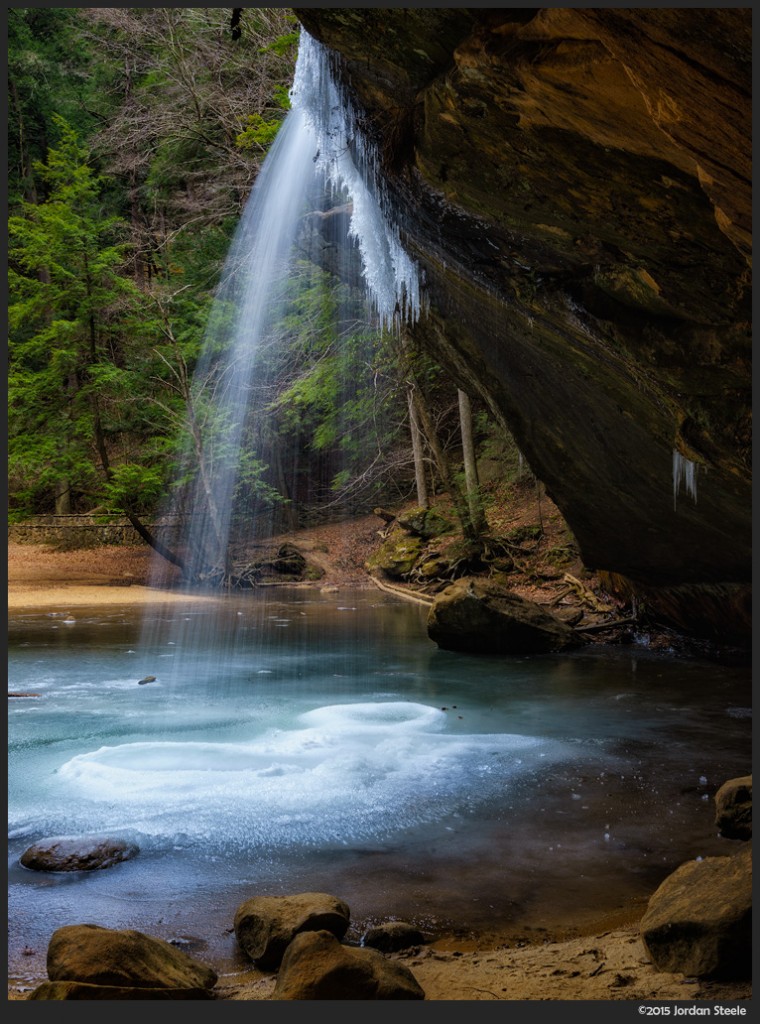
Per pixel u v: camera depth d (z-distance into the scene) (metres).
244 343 24.97
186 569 24.83
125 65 28.25
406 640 15.06
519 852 5.43
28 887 4.90
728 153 3.79
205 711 9.59
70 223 25.22
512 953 3.94
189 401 24.59
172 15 21.56
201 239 26.28
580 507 11.77
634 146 5.14
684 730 8.63
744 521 9.43
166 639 15.03
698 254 6.02
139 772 7.12
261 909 4.08
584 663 12.77
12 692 10.55
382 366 22.59
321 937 3.34
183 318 26.14
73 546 28.14
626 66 3.80
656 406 8.45
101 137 26.09
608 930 4.30
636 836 5.71
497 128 5.93
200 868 5.17
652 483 10.03
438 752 7.77
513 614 13.59
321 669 12.30
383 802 6.39
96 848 5.29
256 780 6.90
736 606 11.92
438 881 4.99
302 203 11.95
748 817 5.64
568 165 5.88
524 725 8.87
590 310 7.64
